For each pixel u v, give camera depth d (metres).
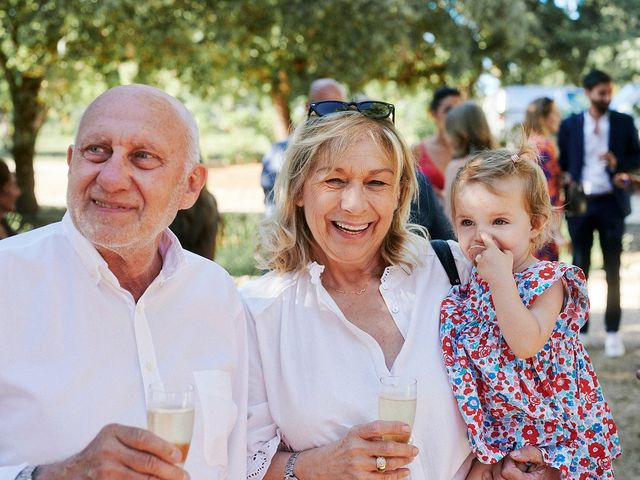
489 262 2.52
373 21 14.10
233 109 37.22
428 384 2.52
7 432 2.14
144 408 2.26
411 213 3.57
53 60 15.00
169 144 2.23
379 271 2.71
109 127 2.18
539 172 2.63
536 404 2.51
